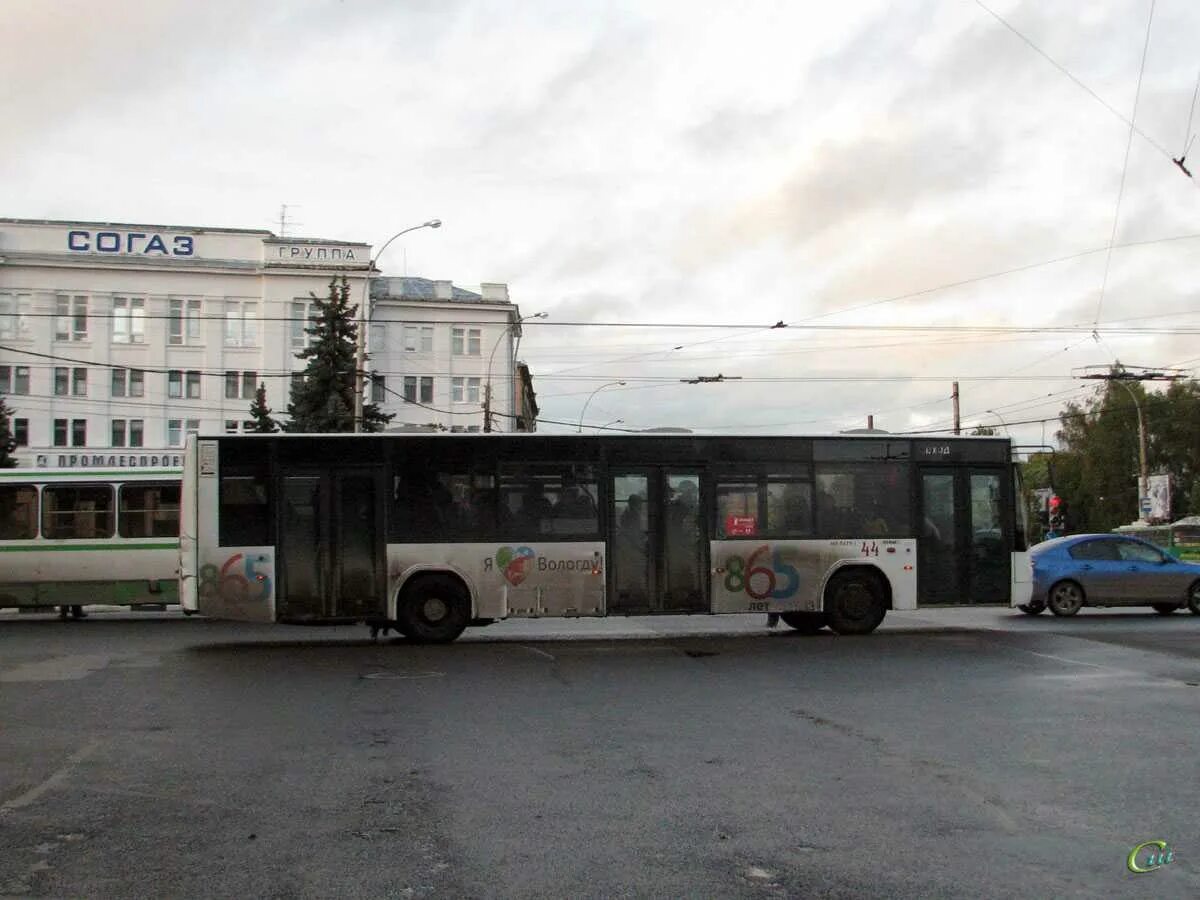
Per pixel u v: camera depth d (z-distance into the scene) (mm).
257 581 15852
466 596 16250
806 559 16938
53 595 22031
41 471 22266
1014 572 17578
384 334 65500
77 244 60438
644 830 6262
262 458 16031
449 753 8461
